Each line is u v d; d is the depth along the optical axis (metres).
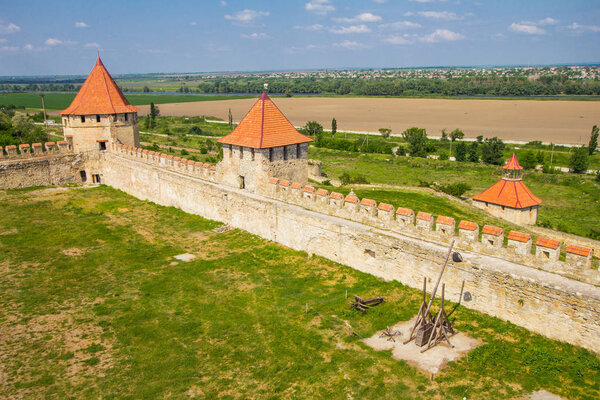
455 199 51.91
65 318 24.05
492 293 21.89
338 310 23.98
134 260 31.95
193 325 23.05
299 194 33.09
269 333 22.16
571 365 18.34
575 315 19.14
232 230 37.16
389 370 18.86
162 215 42.50
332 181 60.31
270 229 34.09
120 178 51.38
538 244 21.44
